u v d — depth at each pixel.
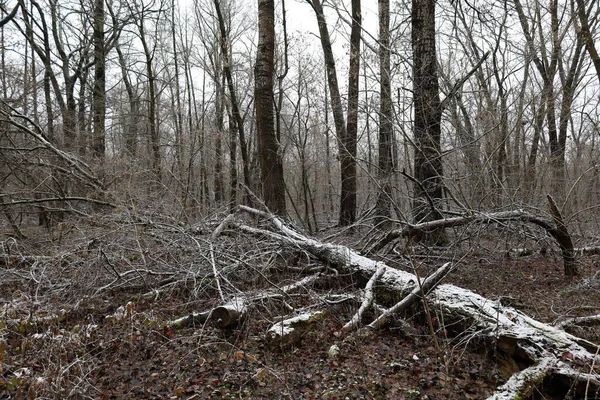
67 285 5.66
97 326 4.63
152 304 5.56
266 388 3.62
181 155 14.85
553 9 12.60
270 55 9.88
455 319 4.38
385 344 4.45
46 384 3.20
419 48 8.35
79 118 15.79
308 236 8.16
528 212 6.94
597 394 3.07
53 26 16.44
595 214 9.50
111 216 6.76
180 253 6.57
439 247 7.22
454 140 8.54
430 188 8.02
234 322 4.66
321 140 17.23
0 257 7.23
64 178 8.88
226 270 6.03
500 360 3.77
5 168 9.33
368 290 5.21
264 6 9.80
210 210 8.75
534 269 7.34
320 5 13.47
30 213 9.41
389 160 9.64
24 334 4.53
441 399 3.36
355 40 12.25
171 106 19.30
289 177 20.89
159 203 7.92
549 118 13.06
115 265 6.32
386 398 3.42
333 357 4.12
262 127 9.76
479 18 9.87
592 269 7.25
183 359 4.12
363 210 10.52
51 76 15.16
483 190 7.75
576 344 3.56
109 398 3.49
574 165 12.55
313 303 5.46
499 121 7.66
